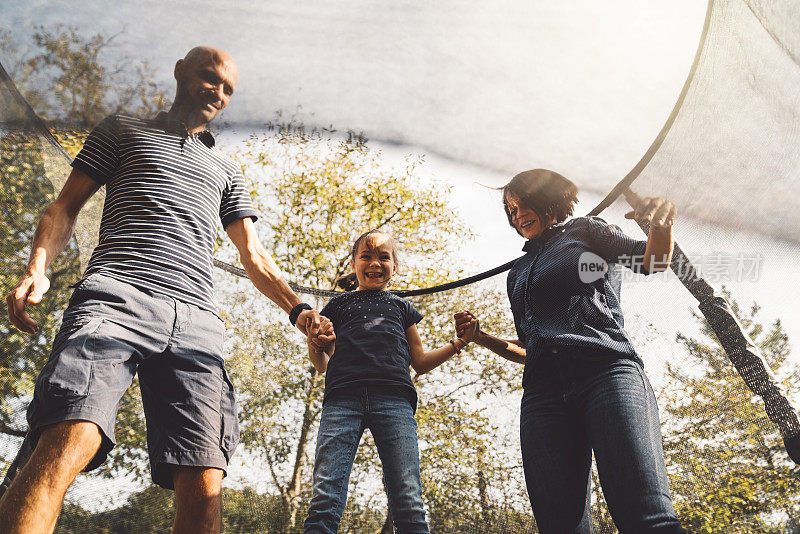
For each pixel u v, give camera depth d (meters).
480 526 2.25
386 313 1.90
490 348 1.84
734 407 1.52
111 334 1.20
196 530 1.32
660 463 1.17
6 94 1.34
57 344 1.18
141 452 2.23
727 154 1.43
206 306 1.43
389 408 1.66
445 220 2.78
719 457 1.54
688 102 1.37
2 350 1.94
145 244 1.37
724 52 1.33
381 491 3.10
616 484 1.16
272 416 2.85
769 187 1.42
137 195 1.42
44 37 1.18
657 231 1.41
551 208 1.60
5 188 1.79
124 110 1.29
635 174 1.48
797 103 1.37
